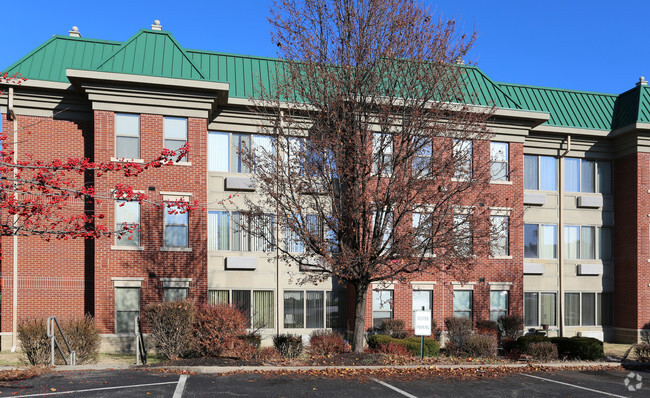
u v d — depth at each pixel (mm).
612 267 25438
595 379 13211
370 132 14984
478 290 22344
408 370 13500
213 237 21094
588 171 25594
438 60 14594
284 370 12875
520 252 22875
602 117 25594
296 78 15148
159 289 19203
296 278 21641
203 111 19953
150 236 19250
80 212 18984
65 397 9836
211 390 10609
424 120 14484
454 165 14672
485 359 16328
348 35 14828
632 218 24281
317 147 14562
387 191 14211
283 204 15273
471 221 14820
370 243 14922
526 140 24531
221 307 15445
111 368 12875
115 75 18547
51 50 20484
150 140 19328
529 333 23578
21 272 19219
